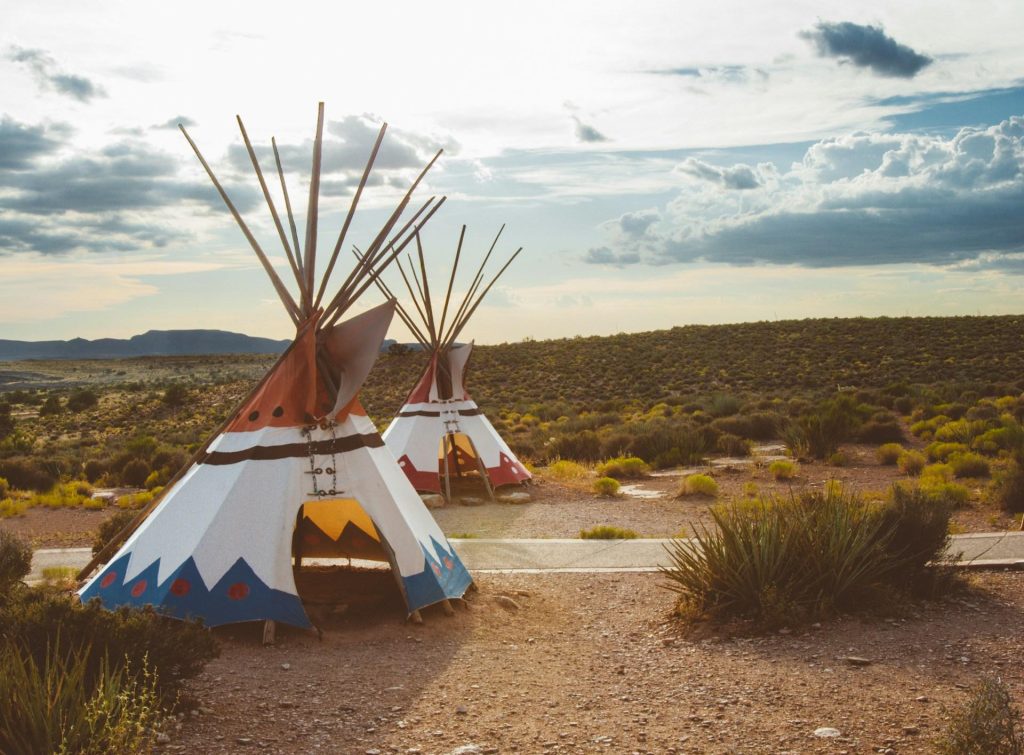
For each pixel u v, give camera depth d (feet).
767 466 67.87
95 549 37.86
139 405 234.38
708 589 26.27
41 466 83.71
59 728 14.32
